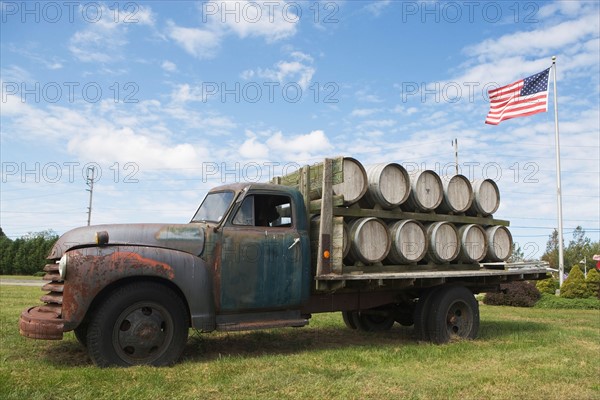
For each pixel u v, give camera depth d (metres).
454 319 7.46
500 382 4.85
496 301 15.66
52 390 4.07
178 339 5.32
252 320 5.93
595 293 17.66
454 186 7.96
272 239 6.02
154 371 4.79
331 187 6.35
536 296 15.73
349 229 6.69
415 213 7.44
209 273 5.61
